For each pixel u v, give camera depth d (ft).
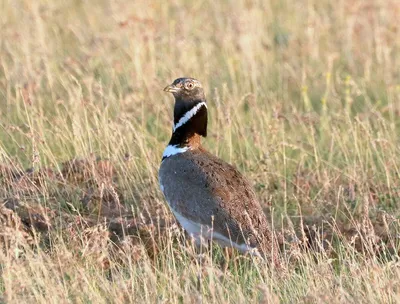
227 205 39.58
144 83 59.93
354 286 36.29
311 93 63.52
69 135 51.47
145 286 35.40
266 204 46.83
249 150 51.88
